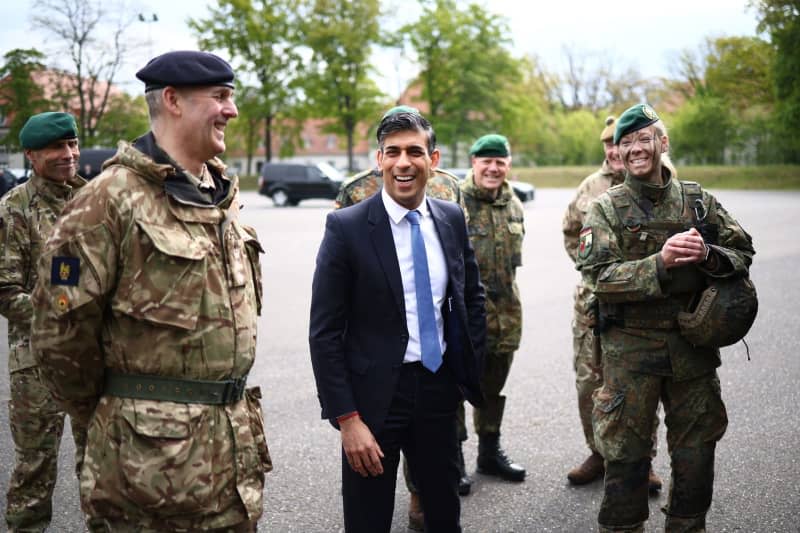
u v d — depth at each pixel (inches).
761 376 213.3
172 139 78.5
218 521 77.6
